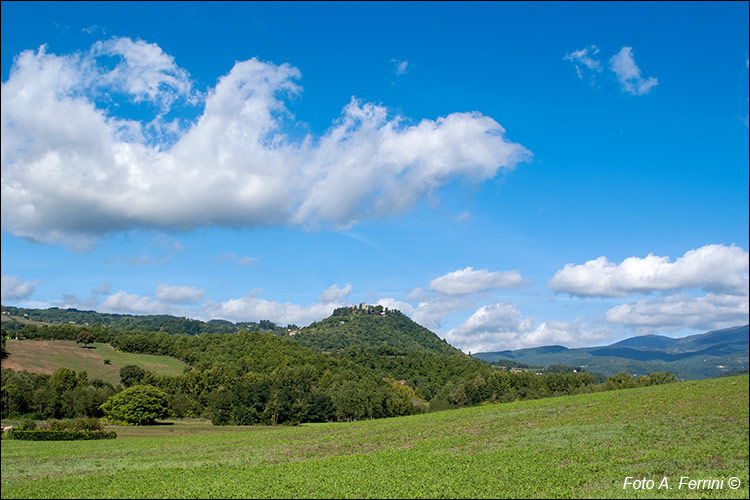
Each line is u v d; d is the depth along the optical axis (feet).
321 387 444.14
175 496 93.09
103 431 231.30
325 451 150.20
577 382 480.64
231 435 224.12
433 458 121.29
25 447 188.75
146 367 499.51
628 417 157.17
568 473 95.35
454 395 449.89
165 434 249.34
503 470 101.19
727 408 148.56
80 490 101.91
